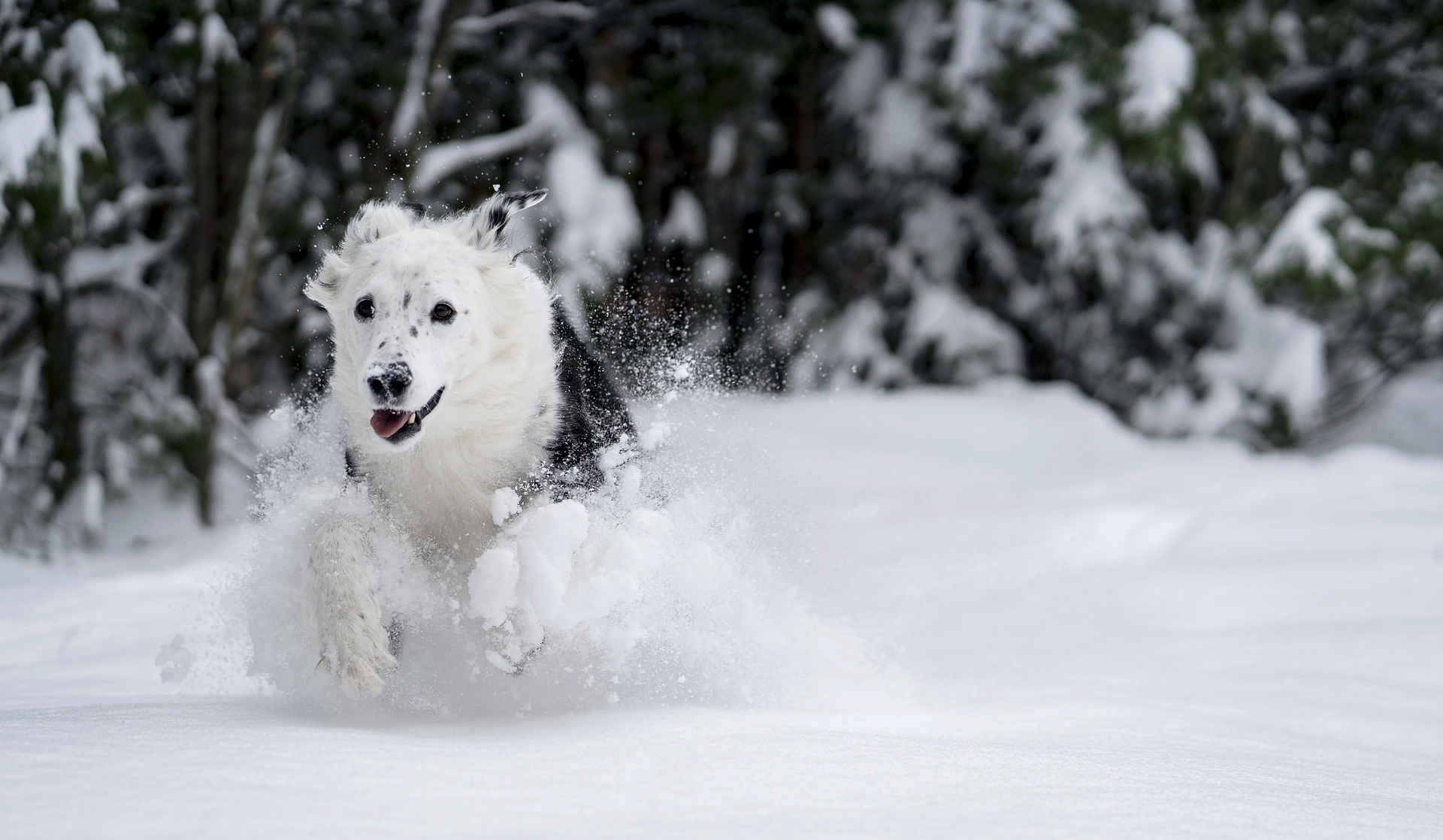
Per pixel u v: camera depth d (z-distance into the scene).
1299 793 3.42
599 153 18.91
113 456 13.03
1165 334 21.72
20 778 2.73
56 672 5.47
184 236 14.58
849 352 21.22
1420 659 5.80
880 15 21.41
